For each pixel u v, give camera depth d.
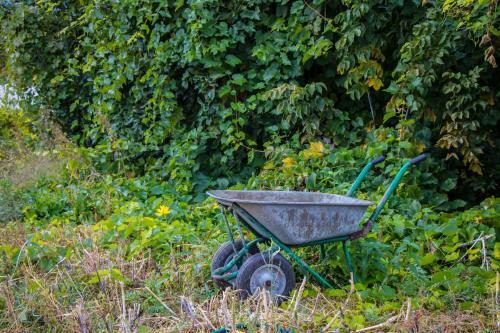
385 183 5.03
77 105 7.79
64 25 7.70
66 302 3.53
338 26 5.68
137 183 5.99
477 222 4.35
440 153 5.53
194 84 6.28
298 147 5.76
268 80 5.90
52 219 5.43
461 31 5.19
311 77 6.05
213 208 5.19
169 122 6.23
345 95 6.01
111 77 6.74
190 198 5.83
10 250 4.18
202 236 4.62
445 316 3.25
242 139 5.95
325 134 5.85
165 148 6.30
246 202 3.36
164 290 3.80
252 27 5.84
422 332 3.04
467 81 5.03
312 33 5.72
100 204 5.62
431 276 3.83
